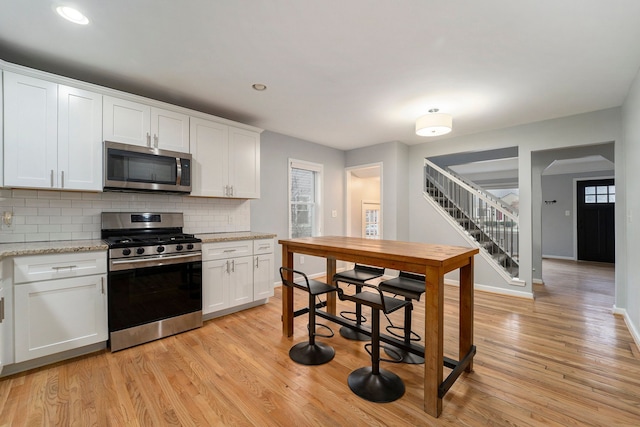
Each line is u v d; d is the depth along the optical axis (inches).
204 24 73.4
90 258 88.4
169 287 103.9
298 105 128.6
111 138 99.9
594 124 135.2
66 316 84.4
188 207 132.0
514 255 184.7
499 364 85.2
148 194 119.9
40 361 82.7
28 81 85.4
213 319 120.9
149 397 69.7
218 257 119.2
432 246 86.7
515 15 69.9
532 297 151.0
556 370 81.9
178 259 106.1
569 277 207.3
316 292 85.2
